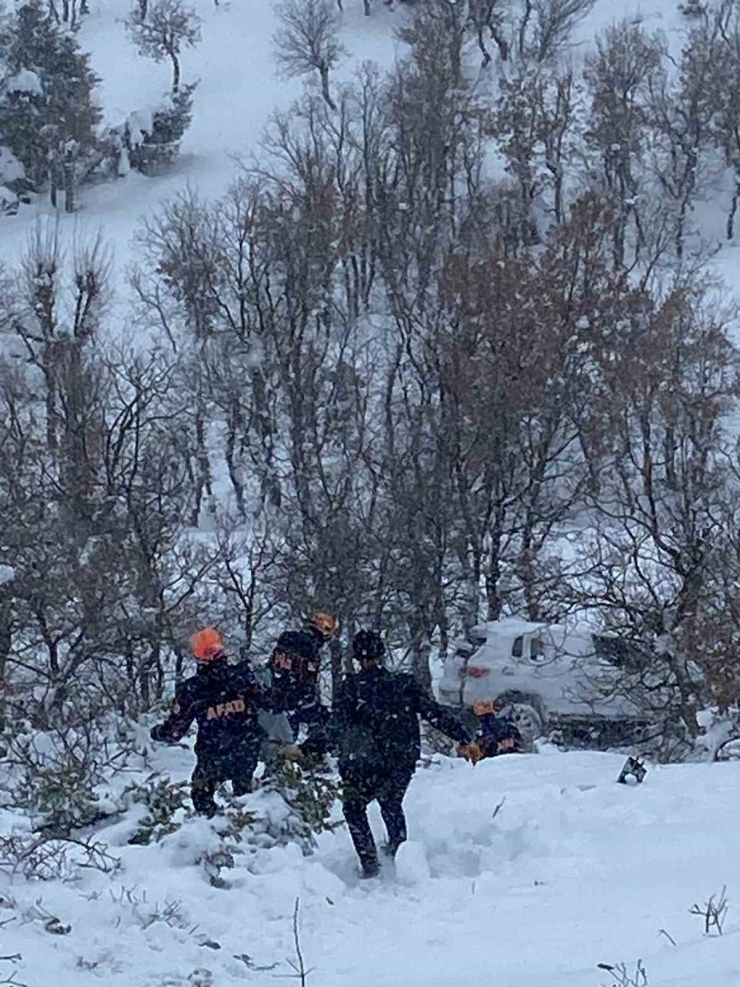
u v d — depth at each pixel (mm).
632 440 28625
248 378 36500
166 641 19859
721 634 17844
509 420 28875
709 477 24781
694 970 4594
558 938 5832
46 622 19281
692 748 16516
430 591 25375
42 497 20641
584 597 21234
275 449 36250
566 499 31016
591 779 10898
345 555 24203
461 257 31141
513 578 29219
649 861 7770
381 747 8102
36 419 27312
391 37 77125
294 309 37625
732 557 20156
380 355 38156
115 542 20688
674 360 28297
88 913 6199
